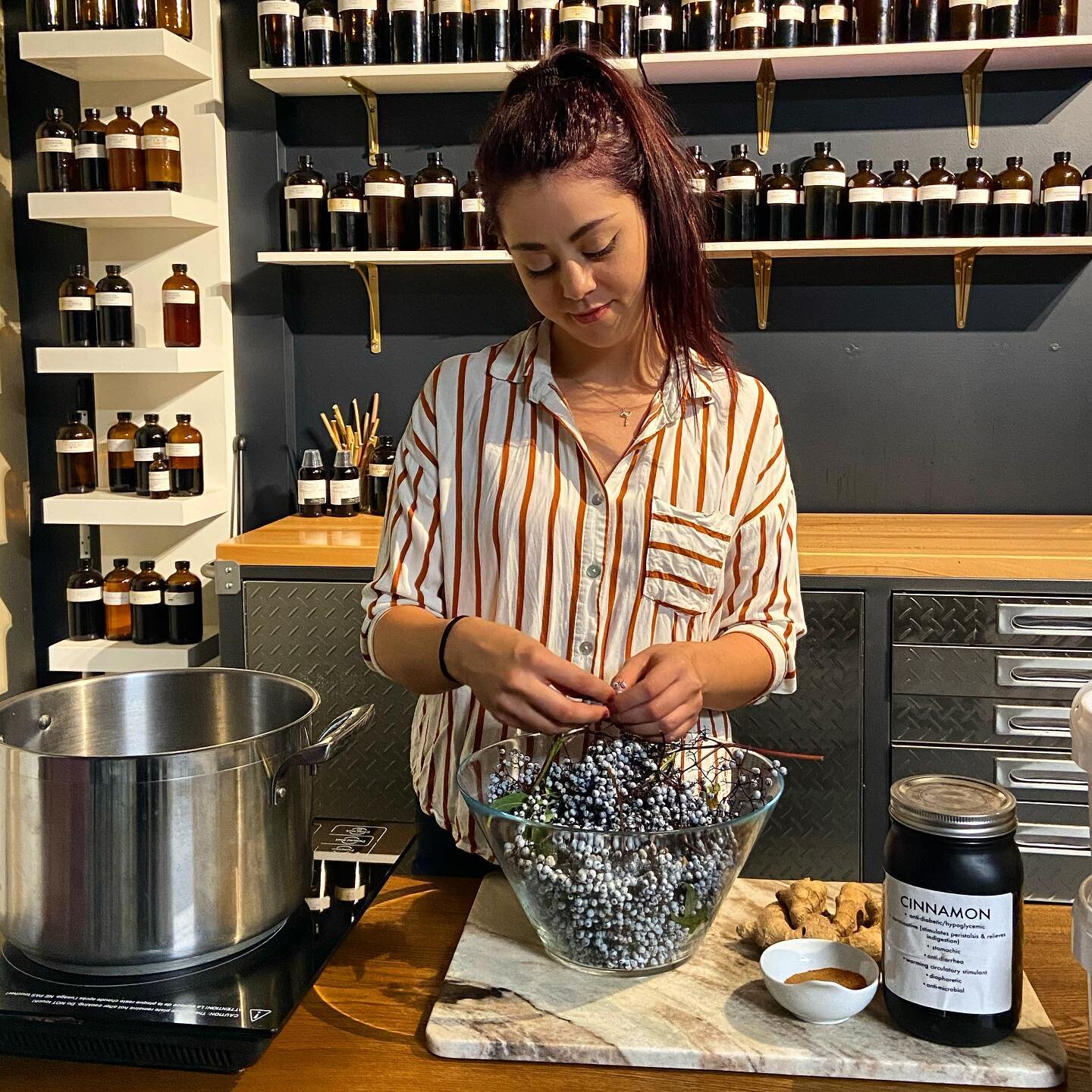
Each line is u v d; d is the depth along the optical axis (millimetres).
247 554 2701
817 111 3018
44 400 3250
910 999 933
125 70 2924
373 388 3229
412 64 2818
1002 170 2990
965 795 953
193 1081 926
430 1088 901
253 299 3152
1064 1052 921
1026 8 2723
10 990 999
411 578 1419
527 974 1043
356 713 1141
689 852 993
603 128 1183
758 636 1356
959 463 3105
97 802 983
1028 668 2502
